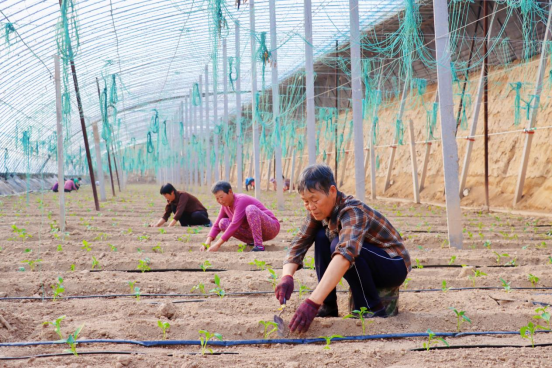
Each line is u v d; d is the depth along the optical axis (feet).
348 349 11.45
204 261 21.71
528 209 44.19
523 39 50.47
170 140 162.09
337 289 17.16
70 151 122.31
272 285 17.76
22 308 15.07
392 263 13.00
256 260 20.66
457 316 12.98
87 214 47.73
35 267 21.29
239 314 14.34
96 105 88.33
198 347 12.01
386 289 13.42
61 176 33.04
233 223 24.99
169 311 14.35
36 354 11.35
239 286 17.80
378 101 57.41
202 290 17.01
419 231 33.01
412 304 14.96
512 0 41.37
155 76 90.33
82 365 10.52
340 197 12.78
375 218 12.94
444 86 25.96
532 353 11.16
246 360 10.79
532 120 44.96
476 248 26.48
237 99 67.62
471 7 54.85
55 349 11.69
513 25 52.21
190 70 89.86
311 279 18.60
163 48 72.13
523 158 45.70
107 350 11.55
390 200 67.51
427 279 18.33
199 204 37.09
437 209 51.34
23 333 12.76
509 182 50.88
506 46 55.72
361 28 58.70
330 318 13.19
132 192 116.16
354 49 32.60
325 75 90.12
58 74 32.86
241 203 25.34
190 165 121.39
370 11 53.72
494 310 14.16
